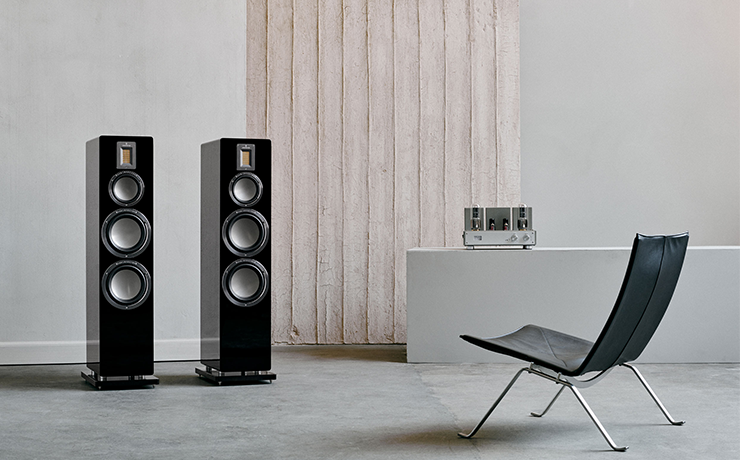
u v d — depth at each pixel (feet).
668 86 16.75
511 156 16.03
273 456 7.42
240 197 11.32
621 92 16.71
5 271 13.38
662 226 16.76
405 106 15.80
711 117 16.78
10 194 13.39
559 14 16.66
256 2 15.55
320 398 10.25
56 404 9.95
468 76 15.93
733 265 13.01
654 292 7.67
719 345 13.02
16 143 13.41
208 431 8.43
